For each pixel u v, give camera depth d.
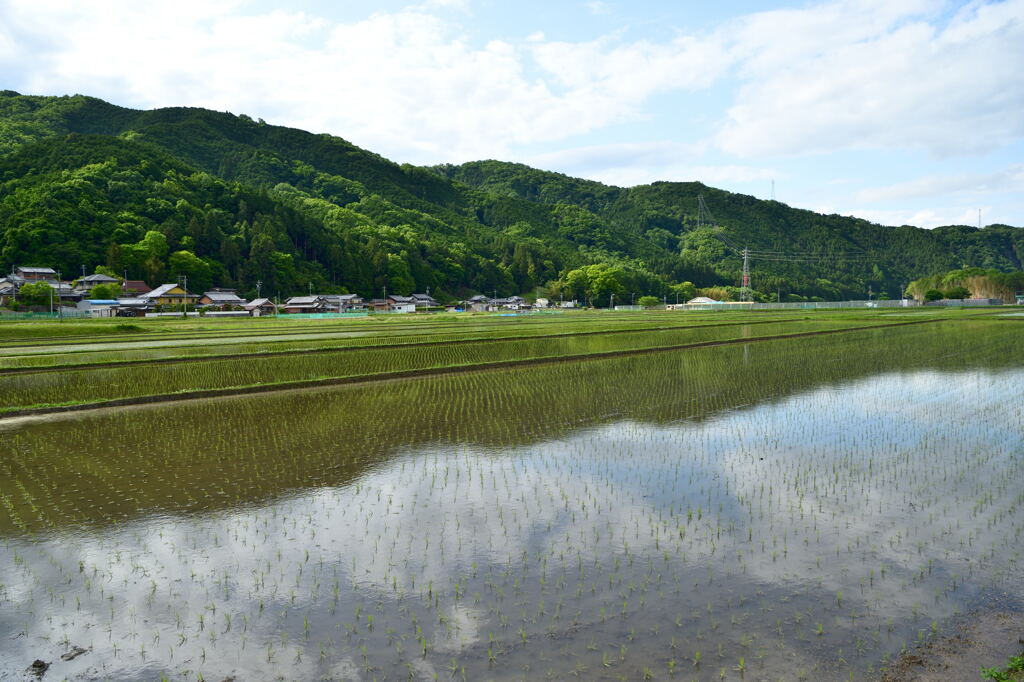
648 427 15.33
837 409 17.38
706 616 6.55
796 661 5.75
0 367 26.36
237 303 123.06
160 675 5.74
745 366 27.14
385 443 13.93
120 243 127.81
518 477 11.38
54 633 6.46
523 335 45.12
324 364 27.81
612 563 7.82
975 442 13.52
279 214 164.62
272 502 10.17
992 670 5.39
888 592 7.00
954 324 55.84
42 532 9.00
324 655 6.00
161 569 7.83
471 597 7.03
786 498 10.13
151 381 22.94
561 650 5.98
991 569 7.52
